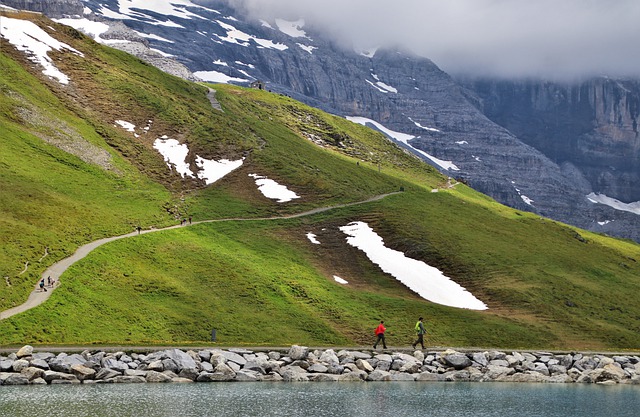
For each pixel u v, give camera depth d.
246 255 142.25
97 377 80.19
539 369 96.81
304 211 179.00
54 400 70.75
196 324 106.19
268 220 169.62
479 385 89.31
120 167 179.25
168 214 161.88
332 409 72.75
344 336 112.19
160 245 135.12
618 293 160.38
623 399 82.94
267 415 69.25
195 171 192.38
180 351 85.94
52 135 177.88
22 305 98.06
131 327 100.69
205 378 83.38
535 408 77.44
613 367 96.56
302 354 91.19
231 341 103.12
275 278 130.75
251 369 86.69
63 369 79.88
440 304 133.88
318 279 137.00
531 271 158.88
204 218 164.12
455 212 198.25
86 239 129.38
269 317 114.06
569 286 155.50
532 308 137.88
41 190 144.88
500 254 166.38
